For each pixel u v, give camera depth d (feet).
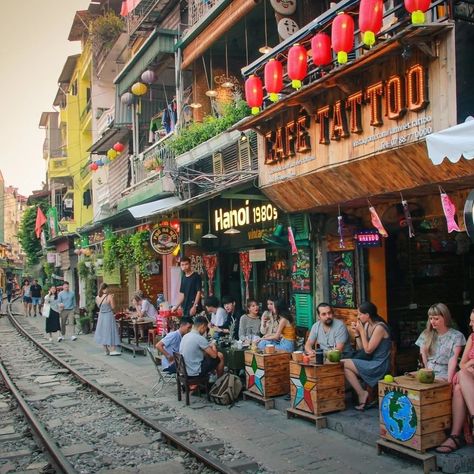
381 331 25.13
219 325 37.40
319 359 24.71
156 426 25.26
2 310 120.98
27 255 163.43
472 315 20.43
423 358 22.30
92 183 100.53
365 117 24.57
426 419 19.04
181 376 30.42
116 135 70.85
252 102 29.84
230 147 41.75
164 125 55.93
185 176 45.34
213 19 41.39
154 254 65.57
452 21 20.12
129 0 58.39
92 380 38.34
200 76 48.26
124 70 59.31
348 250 32.40
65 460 21.18
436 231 30.83
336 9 24.06
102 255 69.21
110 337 50.03
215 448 22.45
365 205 30.50
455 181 22.58
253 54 46.57
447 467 18.33
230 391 29.30
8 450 24.17
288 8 33.65
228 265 48.96
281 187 31.48
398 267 32.91
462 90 20.30
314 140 28.04
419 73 21.49
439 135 17.74
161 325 47.85
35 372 43.21
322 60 24.85
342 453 21.11
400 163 23.49
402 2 23.91
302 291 35.17
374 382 24.70
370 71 23.90
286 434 23.77
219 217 47.96
